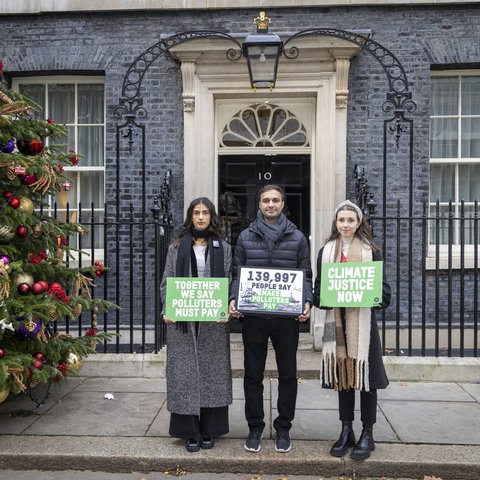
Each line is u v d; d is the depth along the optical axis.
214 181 7.12
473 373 5.57
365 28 6.79
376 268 3.67
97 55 6.97
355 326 3.71
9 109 4.13
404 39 6.79
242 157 7.24
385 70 6.22
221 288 3.78
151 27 6.94
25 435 4.18
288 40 6.17
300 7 6.79
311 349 6.55
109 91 6.98
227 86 6.80
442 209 7.18
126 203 6.98
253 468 3.76
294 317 3.75
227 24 6.88
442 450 3.89
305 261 3.90
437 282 5.70
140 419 4.52
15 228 4.23
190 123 6.82
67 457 3.83
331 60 6.70
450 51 6.78
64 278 4.72
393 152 6.82
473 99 7.18
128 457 3.80
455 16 6.77
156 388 5.36
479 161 7.15
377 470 3.73
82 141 7.41
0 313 3.86
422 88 6.79
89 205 7.39
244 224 7.23
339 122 6.73
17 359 3.87
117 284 6.02
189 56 6.71
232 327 7.22
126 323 6.98
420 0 6.70
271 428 4.33
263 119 7.24
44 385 5.38
